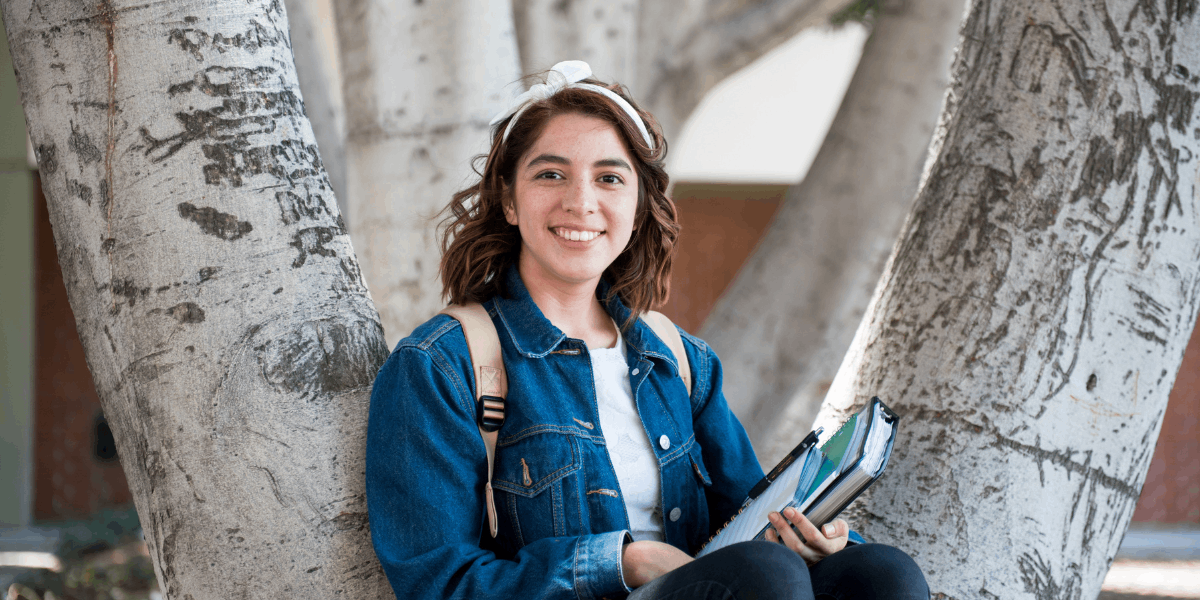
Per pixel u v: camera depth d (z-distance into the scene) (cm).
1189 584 677
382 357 168
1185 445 931
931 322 180
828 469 156
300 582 151
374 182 261
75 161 157
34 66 160
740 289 397
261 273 156
